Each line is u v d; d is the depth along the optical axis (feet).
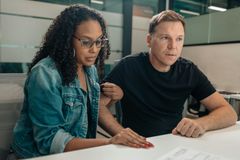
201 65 12.17
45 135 2.80
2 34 9.24
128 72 4.82
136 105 4.74
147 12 12.66
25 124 3.17
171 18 4.44
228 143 2.89
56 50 3.27
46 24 10.02
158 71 4.74
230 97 8.55
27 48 9.75
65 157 2.31
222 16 10.95
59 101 3.00
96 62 3.79
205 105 4.86
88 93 3.80
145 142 2.68
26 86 3.12
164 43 4.45
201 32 12.02
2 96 3.44
